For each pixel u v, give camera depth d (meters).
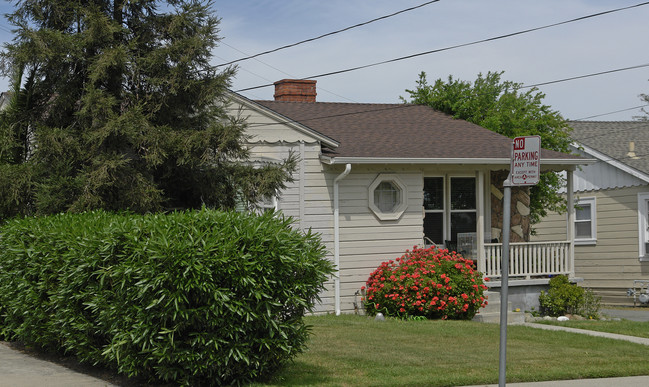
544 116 20.89
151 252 7.42
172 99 12.85
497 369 9.41
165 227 7.71
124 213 11.82
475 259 16.66
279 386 7.97
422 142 17.12
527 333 12.62
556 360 10.23
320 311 15.45
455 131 18.55
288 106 19.39
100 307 8.03
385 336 11.87
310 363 9.38
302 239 8.30
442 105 21.17
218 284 7.67
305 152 15.50
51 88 12.84
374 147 16.34
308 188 15.48
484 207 17.94
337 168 15.70
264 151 15.25
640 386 8.85
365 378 8.57
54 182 11.74
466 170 17.30
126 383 8.15
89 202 11.66
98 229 8.71
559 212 21.91
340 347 10.73
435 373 9.02
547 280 16.95
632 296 22.36
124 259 7.84
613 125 27.05
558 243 17.25
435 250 15.59
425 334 12.16
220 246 7.57
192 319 7.54
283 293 7.94
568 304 16.59
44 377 8.48
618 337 12.92
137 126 12.09
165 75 12.66
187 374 7.75
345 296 15.68
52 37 12.02
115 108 12.57
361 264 15.81
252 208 13.23
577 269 24.39
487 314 15.09
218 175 13.08
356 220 15.84
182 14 12.82
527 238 18.31
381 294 14.77
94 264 8.04
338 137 17.00
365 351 10.44
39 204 11.66
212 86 12.79
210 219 7.94
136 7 13.05
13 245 10.10
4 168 11.96
